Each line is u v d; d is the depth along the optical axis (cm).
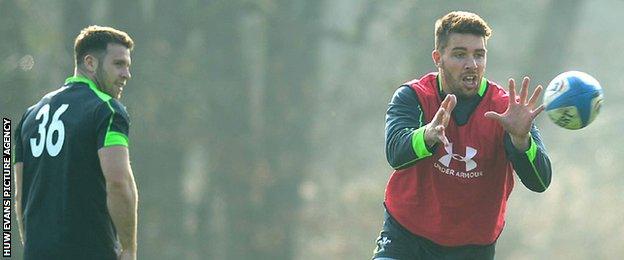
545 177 2230
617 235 10531
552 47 10725
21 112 8581
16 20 8556
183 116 9206
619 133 11731
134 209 2208
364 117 10725
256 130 9694
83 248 2209
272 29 9775
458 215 2289
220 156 9444
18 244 7894
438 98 2284
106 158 2181
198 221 9506
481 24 2247
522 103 2164
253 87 9912
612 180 11212
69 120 2220
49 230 2220
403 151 2180
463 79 2242
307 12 9944
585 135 11644
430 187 2288
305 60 9919
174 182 9281
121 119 2212
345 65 10944
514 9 10706
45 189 2233
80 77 2286
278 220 9569
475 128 2258
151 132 9119
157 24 9350
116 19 9281
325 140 10462
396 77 10425
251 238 9500
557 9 10681
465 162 2256
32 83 8769
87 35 2298
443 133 2116
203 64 9438
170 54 9306
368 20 10188
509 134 2205
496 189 2289
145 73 9156
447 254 2328
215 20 9431
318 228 9856
